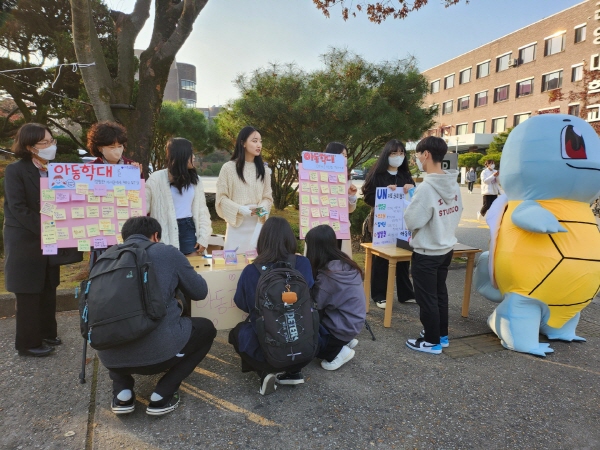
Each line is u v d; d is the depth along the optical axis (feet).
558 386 9.82
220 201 12.60
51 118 28.37
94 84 16.42
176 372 8.44
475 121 119.44
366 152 32.55
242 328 9.20
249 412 8.60
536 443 7.82
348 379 10.02
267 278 8.41
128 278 7.23
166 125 40.57
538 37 96.94
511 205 12.01
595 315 14.62
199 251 12.12
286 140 30.40
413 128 29.45
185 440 7.68
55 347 11.18
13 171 9.91
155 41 18.56
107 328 7.04
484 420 8.49
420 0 21.33
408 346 11.79
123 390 8.16
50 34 25.21
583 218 11.20
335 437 7.87
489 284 13.32
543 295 11.25
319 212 12.87
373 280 15.34
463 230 31.48
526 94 101.45
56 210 9.92
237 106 30.50
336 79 28.22
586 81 53.42
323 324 10.35
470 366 10.75
